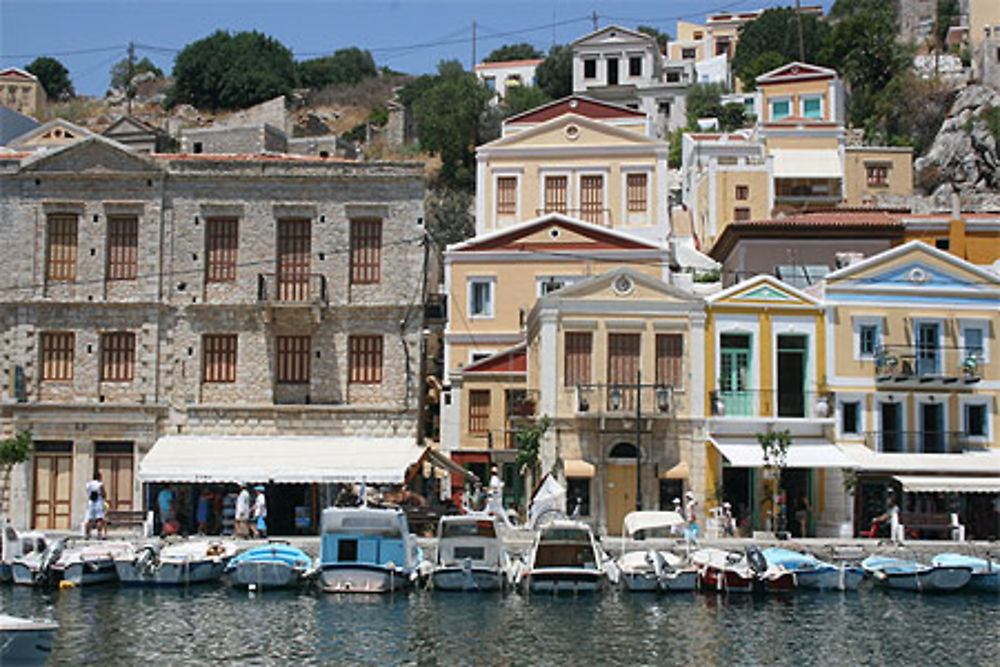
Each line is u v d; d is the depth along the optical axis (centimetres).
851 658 3105
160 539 4588
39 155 5231
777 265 6256
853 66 12056
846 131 10450
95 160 5228
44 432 5138
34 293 5184
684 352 5250
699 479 5166
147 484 4997
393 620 3531
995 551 4584
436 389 6297
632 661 3031
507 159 7112
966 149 10281
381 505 4606
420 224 5162
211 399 5153
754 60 14188
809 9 16312
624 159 7012
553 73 14938
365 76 16962
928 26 14088
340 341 5144
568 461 5166
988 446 5394
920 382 5372
